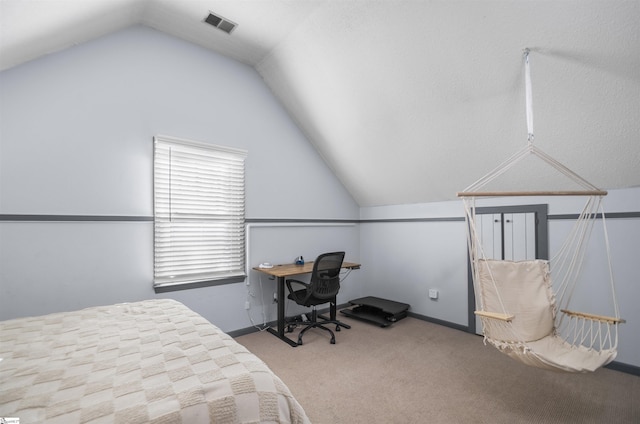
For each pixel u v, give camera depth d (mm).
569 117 2176
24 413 832
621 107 1966
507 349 1825
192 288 2838
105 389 955
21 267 2086
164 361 1140
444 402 1976
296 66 3061
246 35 2789
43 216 2150
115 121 2463
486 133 2596
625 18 1627
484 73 2223
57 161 2211
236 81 3203
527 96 2035
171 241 2736
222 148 3021
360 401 1988
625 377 2279
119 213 2469
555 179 2629
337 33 2555
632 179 2303
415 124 2896
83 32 2195
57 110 2215
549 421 1781
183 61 2836
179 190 2787
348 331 3293
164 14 2506
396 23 2252
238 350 1261
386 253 4129
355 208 4414
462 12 1990
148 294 2605
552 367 1645
